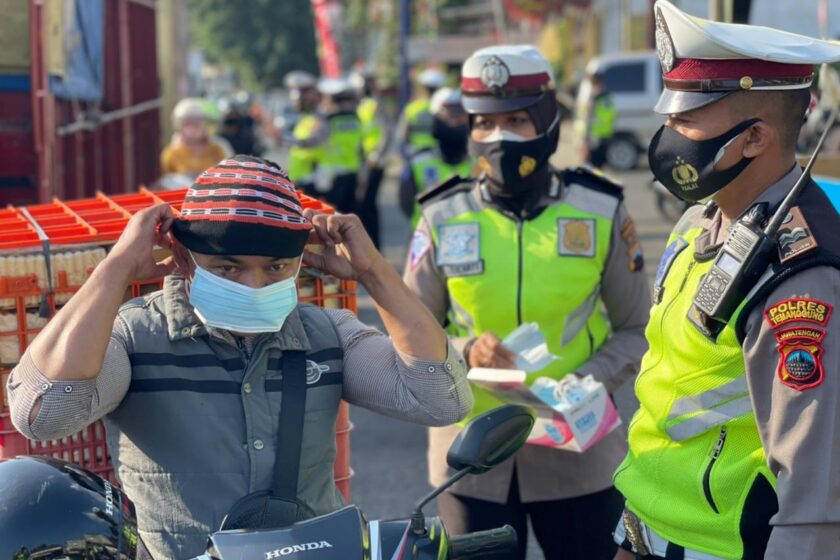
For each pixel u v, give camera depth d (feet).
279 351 9.22
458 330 13.17
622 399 23.02
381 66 150.10
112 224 10.92
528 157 12.57
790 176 8.77
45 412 8.58
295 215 8.70
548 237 12.71
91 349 8.61
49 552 7.25
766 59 8.45
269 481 9.02
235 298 8.71
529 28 112.98
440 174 32.94
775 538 8.11
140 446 9.13
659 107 8.89
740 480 8.73
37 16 27.32
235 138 52.75
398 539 8.03
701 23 8.68
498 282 12.72
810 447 7.94
